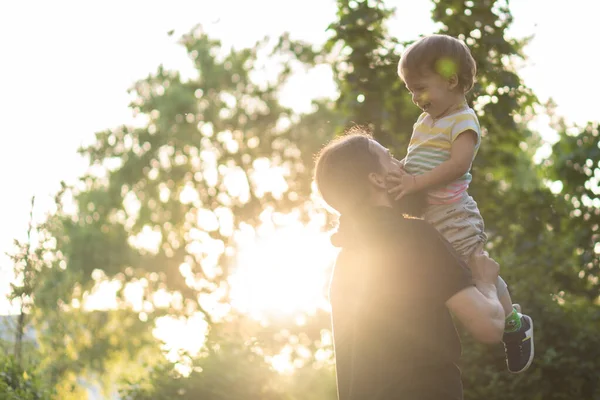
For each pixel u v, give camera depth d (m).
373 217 2.57
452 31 10.55
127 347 24.27
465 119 2.90
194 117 29.59
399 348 2.44
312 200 28.69
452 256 2.49
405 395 2.41
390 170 2.72
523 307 11.18
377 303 2.49
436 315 2.46
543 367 10.78
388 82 10.73
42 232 14.75
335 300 2.65
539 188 12.08
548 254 11.82
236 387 10.38
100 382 22.14
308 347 11.74
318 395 10.57
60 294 15.60
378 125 10.60
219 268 30.39
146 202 30.30
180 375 10.52
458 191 2.91
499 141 11.09
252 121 29.58
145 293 29.86
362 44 10.88
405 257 2.47
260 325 11.54
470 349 10.98
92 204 29.17
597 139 12.38
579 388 10.70
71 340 17.27
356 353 2.52
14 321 13.62
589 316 11.22
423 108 3.01
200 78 29.58
